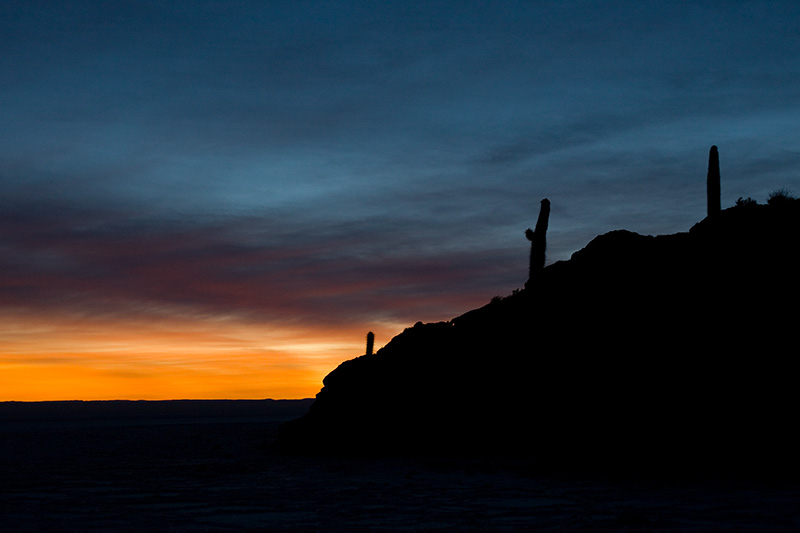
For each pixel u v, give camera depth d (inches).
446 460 1030.4
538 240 1321.4
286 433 1354.6
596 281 1221.1
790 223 1112.8
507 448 1060.5
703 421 863.1
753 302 1001.5
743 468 749.9
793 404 829.8
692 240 1190.3
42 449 1441.9
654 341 1027.3
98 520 533.3
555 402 1068.5
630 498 609.0
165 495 689.0
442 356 1316.4
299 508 592.1
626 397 970.1
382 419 1242.0
